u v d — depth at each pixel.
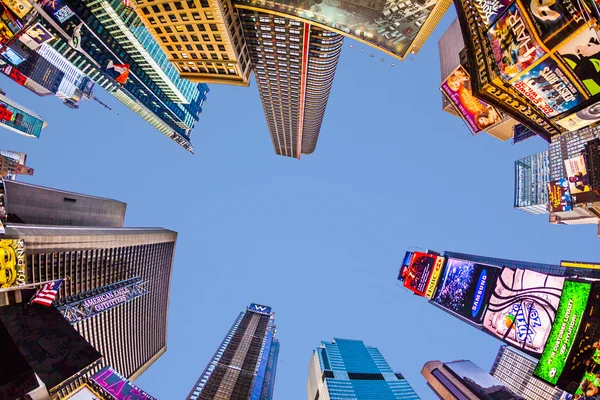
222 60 96.00
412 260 119.25
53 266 106.81
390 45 69.25
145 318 174.88
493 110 86.38
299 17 73.75
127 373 161.00
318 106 168.50
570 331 52.16
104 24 160.62
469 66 50.41
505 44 40.97
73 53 166.88
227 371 177.00
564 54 35.44
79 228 131.38
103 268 134.38
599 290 50.47
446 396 176.62
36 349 30.94
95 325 126.69
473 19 45.47
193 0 74.56
